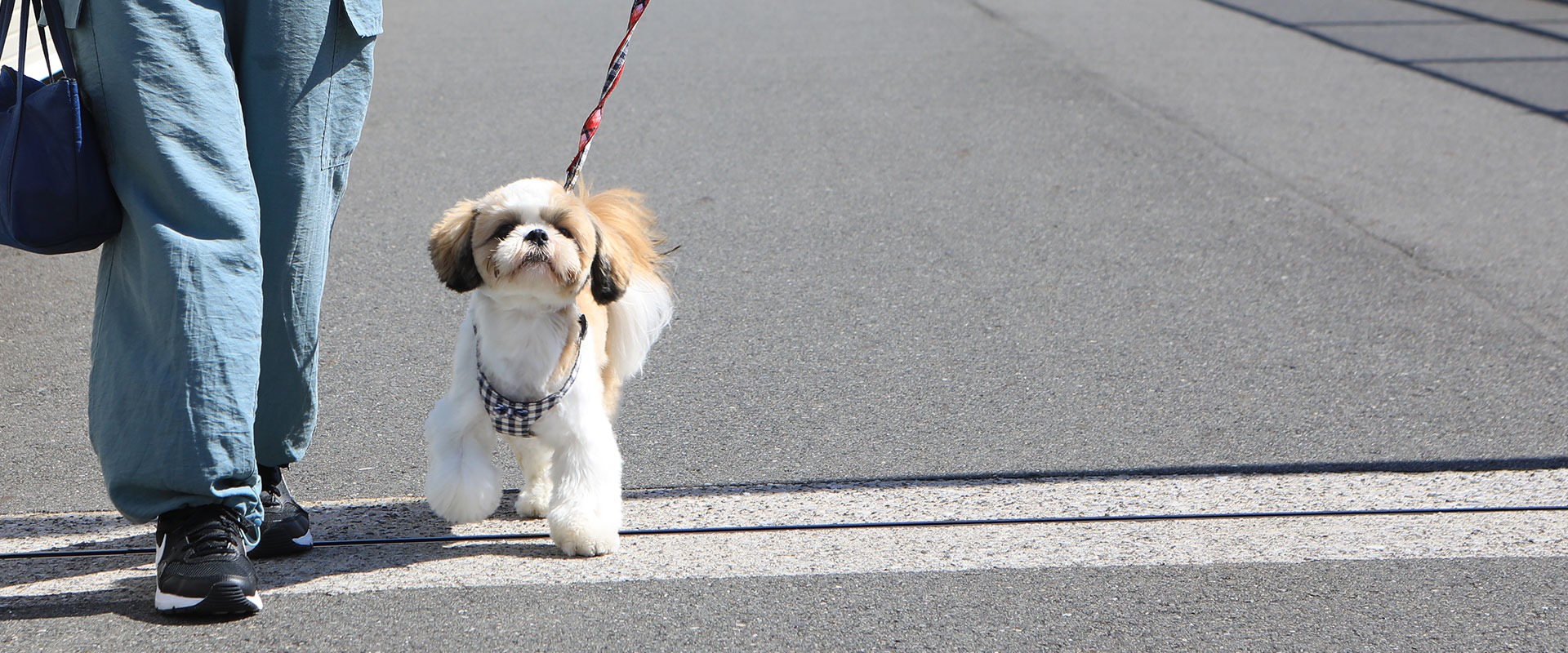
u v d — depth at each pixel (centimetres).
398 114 1102
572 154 980
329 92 372
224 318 341
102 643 350
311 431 407
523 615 374
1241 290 702
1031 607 381
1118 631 368
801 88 1216
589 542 411
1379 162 985
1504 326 649
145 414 339
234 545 361
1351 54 1439
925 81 1252
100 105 339
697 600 385
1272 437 519
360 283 698
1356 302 683
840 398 556
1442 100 1210
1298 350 614
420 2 1759
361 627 364
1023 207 855
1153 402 553
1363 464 494
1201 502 461
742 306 671
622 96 1180
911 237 793
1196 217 837
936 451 504
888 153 989
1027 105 1152
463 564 408
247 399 346
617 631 365
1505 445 511
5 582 389
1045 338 629
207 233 342
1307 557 417
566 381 403
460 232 401
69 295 675
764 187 899
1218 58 1398
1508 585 396
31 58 793
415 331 630
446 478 402
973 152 995
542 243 377
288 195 367
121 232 349
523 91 1198
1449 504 459
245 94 361
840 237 791
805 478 480
